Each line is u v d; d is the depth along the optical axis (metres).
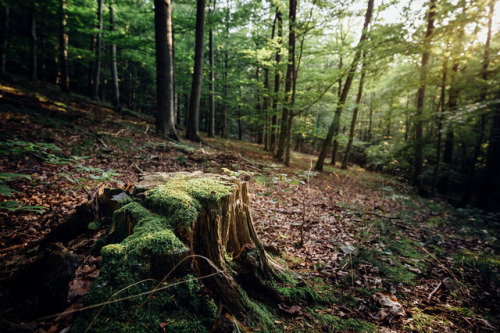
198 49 10.61
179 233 1.74
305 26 9.48
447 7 7.63
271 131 14.84
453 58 9.10
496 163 7.67
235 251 2.28
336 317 2.12
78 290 1.54
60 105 9.33
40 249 2.07
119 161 6.35
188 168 6.96
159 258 1.53
